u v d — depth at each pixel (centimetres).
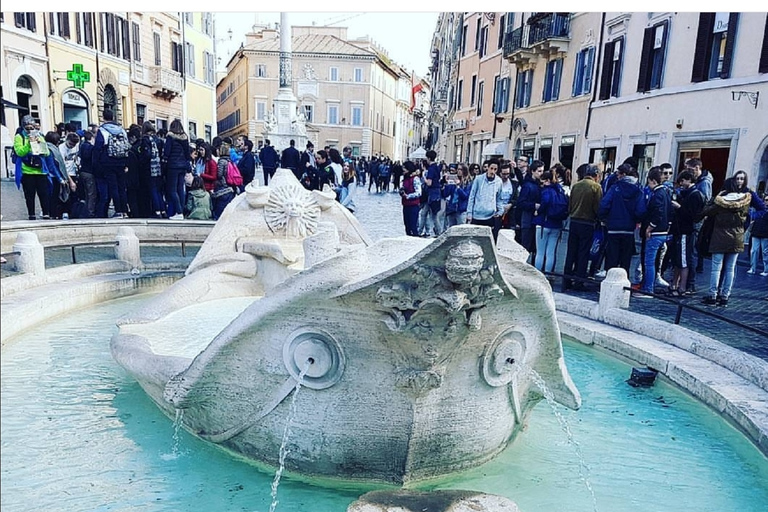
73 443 384
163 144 1205
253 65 4484
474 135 3372
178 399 336
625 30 1953
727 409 443
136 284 789
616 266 853
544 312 341
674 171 1722
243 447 362
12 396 451
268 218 632
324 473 346
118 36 2577
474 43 3384
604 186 1062
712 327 678
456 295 279
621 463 393
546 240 915
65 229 888
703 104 1611
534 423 452
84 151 1124
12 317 568
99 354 554
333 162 1608
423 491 314
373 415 328
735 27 1499
